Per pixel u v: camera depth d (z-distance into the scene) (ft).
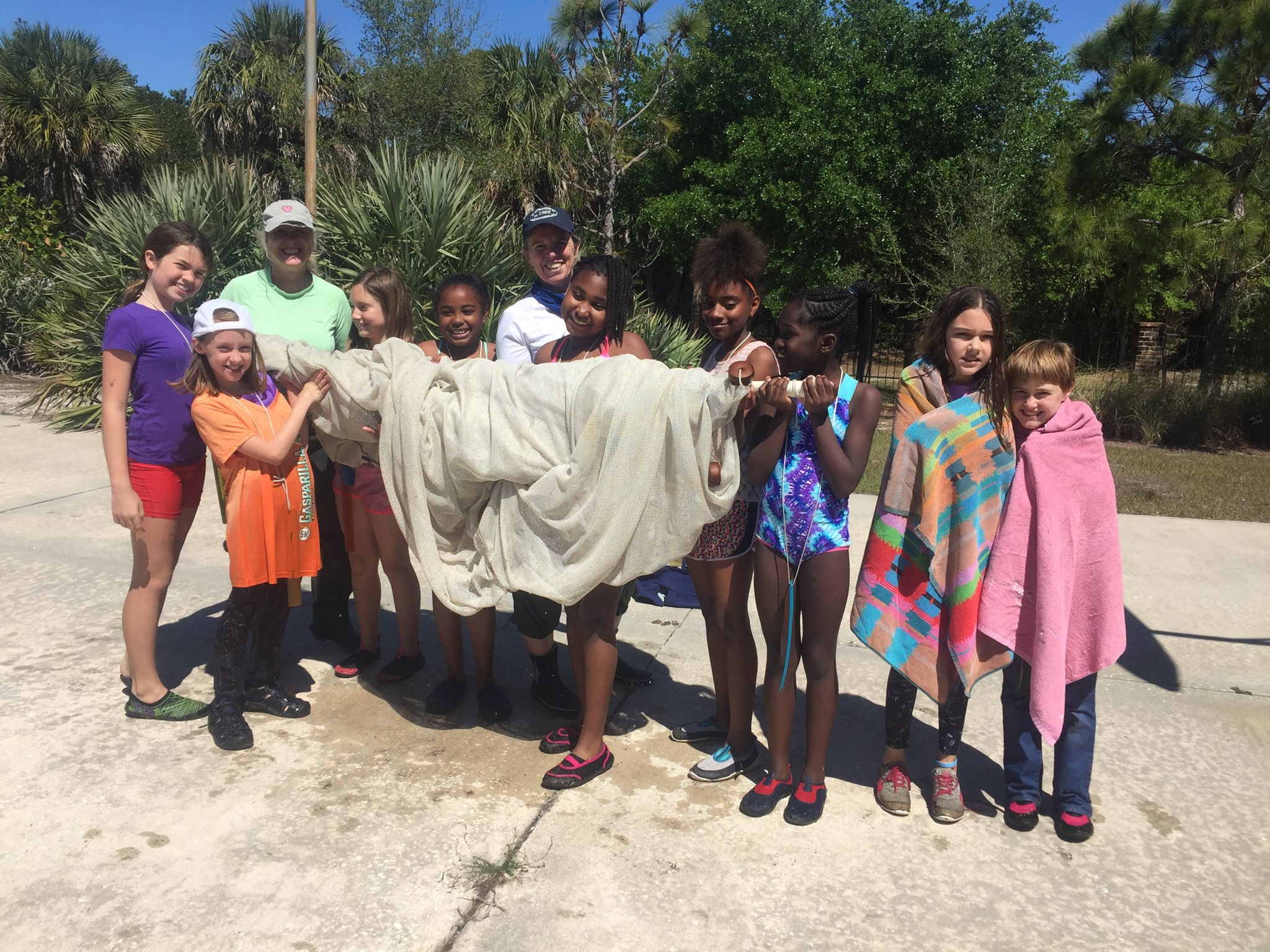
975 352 8.86
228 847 8.58
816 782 9.41
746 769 10.27
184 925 7.56
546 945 7.49
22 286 44.19
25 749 10.12
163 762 10.00
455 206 29.07
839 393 8.86
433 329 28.58
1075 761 9.20
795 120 57.72
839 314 8.61
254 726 10.90
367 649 12.52
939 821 9.44
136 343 10.02
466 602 9.95
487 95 64.85
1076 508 8.91
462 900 7.98
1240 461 35.42
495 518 9.66
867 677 12.88
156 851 8.49
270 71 66.85
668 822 9.27
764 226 60.23
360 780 9.84
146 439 10.30
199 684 11.83
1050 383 8.81
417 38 63.98
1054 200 43.19
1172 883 8.57
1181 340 47.11
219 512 19.90
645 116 66.49
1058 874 8.66
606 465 8.89
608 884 8.27
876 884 8.41
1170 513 24.62
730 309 9.59
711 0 63.26
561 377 9.32
